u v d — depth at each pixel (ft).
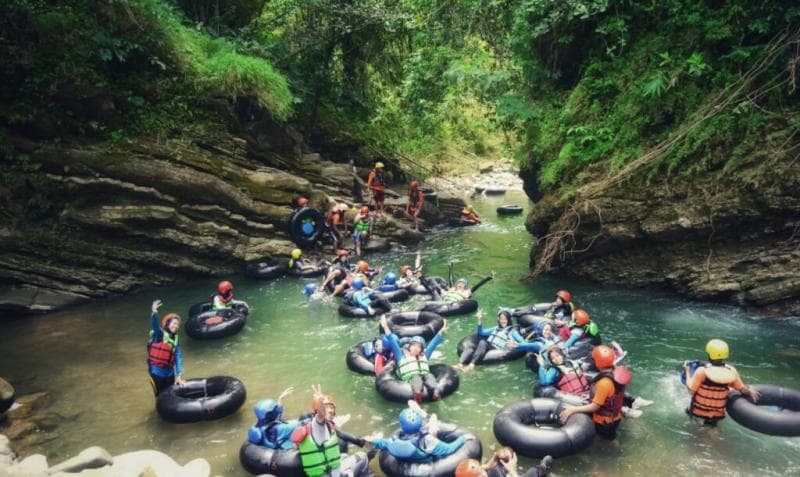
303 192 60.80
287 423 23.22
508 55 59.62
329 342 37.09
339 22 74.23
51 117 47.32
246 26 75.05
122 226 47.88
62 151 46.70
